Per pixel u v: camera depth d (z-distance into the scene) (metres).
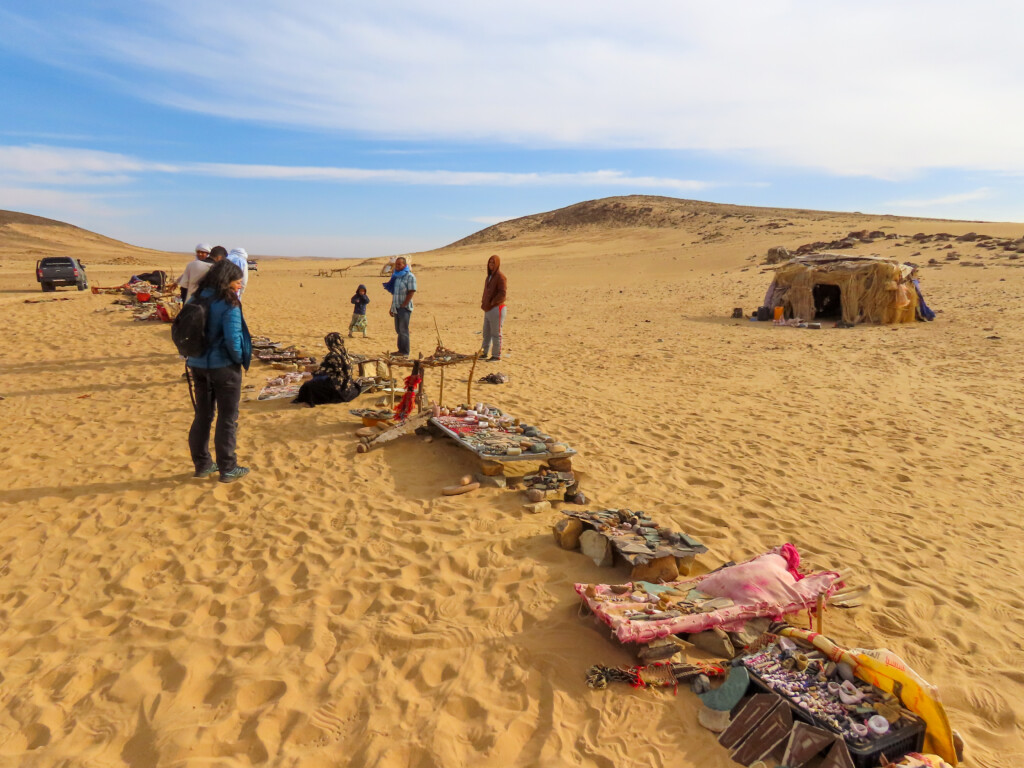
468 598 4.24
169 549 4.89
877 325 21.44
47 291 28.94
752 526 5.64
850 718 2.98
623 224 131.50
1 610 4.12
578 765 2.93
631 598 4.02
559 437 7.95
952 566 5.15
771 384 12.24
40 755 2.96
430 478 6.30
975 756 3.10
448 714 3.23
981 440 8.84
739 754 3.00
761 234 76.62
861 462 7.70
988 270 33.34
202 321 5.75
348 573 4.52
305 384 9.04
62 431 7.70
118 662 3.62
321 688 3.40
